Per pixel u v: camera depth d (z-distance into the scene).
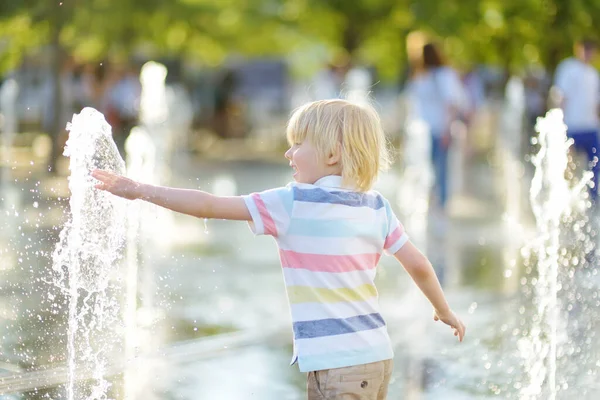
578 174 16.94
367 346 4.97
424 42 17.12
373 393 5.00
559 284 10.91
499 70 32.53
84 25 25.70
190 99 44.12
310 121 5.22
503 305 10.24
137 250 13.45
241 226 17.19
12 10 21.77
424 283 5.38
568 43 20.77
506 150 26.23
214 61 44.34
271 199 5.00
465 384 7.33
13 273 9.66
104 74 27.97
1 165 23.69
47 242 11.45
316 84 30.45
